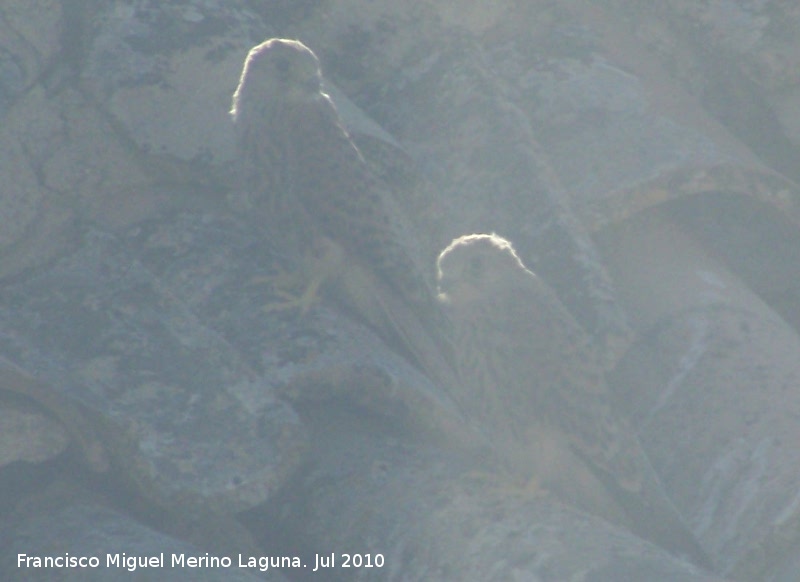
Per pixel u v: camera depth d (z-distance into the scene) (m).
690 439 10.34
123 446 9.16
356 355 10.02
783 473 9.70
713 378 10.67
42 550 8.59
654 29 13.38
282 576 9.08
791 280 12.47
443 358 10.98
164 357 9.66
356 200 11.23
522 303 10.77
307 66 11.41
